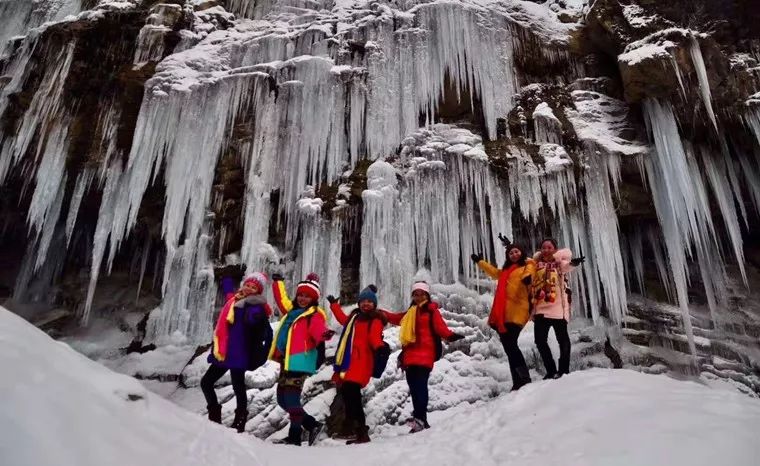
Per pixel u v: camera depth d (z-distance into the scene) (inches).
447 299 344.5
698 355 353.4
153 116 385.7
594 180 366.3
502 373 312.2
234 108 397.4
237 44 436.8
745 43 354.6
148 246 450.3
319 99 396.2
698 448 109.0
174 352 357.7
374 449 171.8
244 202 386.0
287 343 203.6
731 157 367.9
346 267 376.5
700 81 333.7
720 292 397.4
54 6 541.3
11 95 410.0
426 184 367.2
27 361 81.5
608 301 354.9
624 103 396.5
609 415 140.4
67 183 417.1
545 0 501.0
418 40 409.1
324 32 429.7
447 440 169.2
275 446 159.5
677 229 347.6
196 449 104.8
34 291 474.3
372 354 215.0
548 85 413.7
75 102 406.3
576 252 363.9
